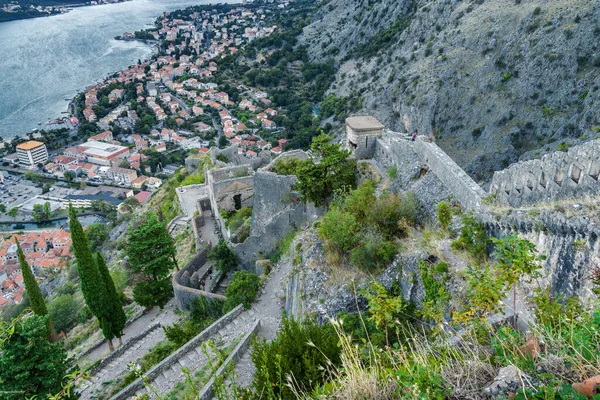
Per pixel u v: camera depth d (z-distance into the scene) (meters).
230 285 27.84
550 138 70.81
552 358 6.46
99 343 31.42
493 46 84.38
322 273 21.88
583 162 13.28
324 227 22.70
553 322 8.52
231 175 46.50
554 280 13.55
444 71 90.56
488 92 82.00
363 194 23.64
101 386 24.84
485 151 77.88
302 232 28.66
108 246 74.06
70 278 68.19
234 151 62.34
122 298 39.91
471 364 6.87
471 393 6.35
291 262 26.84
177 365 22.61
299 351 12.81
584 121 66.06
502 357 6.90
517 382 6.26
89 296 28.14
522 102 76.19
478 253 16.81
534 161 15.45
